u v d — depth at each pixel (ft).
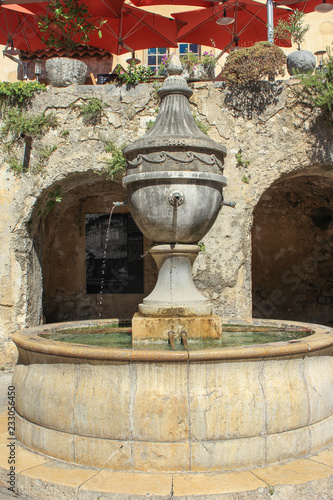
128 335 15.48
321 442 11.34
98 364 10.52
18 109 25.89
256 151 25.05
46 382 11.32
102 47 40.22
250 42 40.32
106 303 34.65
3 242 25.64
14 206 25.55
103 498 9.14
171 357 10.02
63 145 25.61
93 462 10.37
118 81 27.27
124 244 34.68
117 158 24.89
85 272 34.76
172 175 12.73
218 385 10.23
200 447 10.02
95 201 34.50
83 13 28.81
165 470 10.02
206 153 13.23
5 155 25.84
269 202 35.06
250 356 10.27
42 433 11.23
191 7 42.60
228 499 9.05
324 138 24.82
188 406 10.05
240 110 25.16
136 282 34.58
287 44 38.32
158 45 40.45
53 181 25.52
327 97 23.95
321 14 42.42
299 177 31.73
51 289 34.17
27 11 33.91
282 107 25.11
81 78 26.48
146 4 37.40
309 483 9.50
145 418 10.09
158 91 14.51
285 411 10.54
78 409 10.55
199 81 26.35
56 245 34.22
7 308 25.46
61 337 15.05
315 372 11.49
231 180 24.91
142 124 25.36
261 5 35.60
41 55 39.96
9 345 25.29
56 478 9.78
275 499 9.22
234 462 10.12
